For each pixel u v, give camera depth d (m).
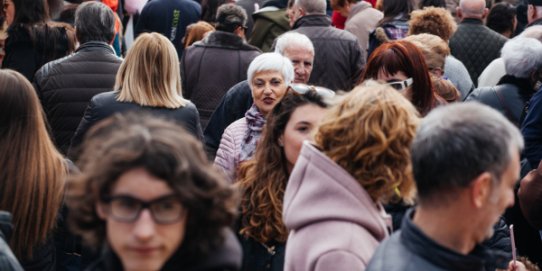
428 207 3.51
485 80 9.70
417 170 3.52
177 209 3.15
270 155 5.22
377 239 4.22
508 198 3.52
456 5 14.55
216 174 3.25
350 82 9.96
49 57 9.52
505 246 5.66
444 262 3.42
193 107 7.28
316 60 9.87
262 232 5.11
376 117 4.15
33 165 5.20
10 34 9.52
